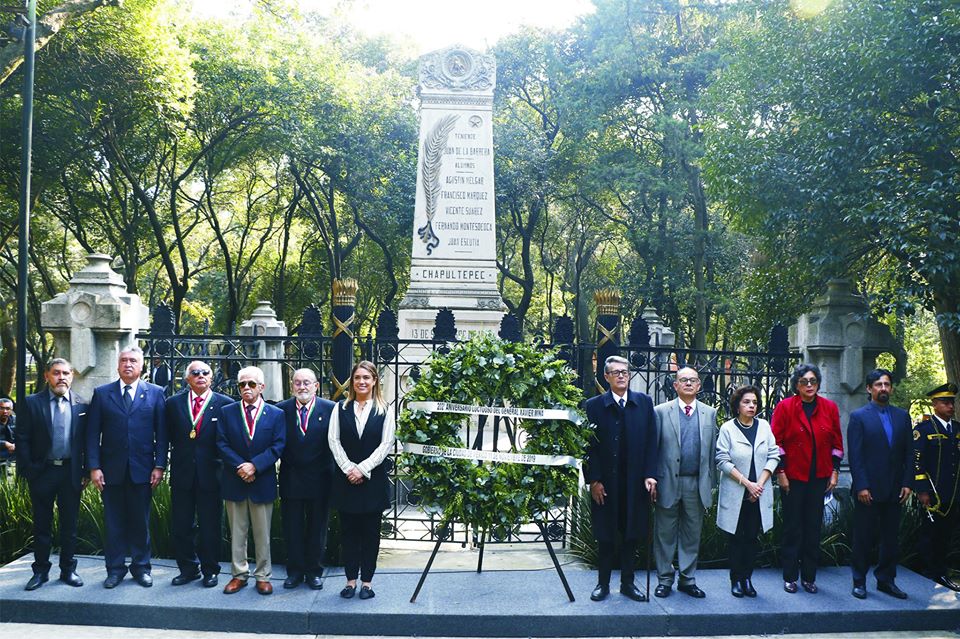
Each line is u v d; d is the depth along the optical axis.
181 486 6.13
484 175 13.68
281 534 6.79
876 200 8.28
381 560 7.14
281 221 33.59
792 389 7.77
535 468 5.86
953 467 6.92
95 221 24.41
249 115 21.44
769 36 11.37
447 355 6.20
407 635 5.53
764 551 6.92
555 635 5.56
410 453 5.92
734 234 25.05
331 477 6.22
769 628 5.70
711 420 6.12
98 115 18.70
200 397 6.21
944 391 7.01
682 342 30.03
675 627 5.63
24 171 8.51
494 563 7.02
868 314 7.92
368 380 5.84
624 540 6.00
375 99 24.89
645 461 5.90
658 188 24.06
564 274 36.12
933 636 5.71
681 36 25.39
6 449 7.58
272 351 15.89
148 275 35.81
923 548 6.98
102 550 7.03
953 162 8.34
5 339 26.89
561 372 6.04
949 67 8.03
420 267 13.49
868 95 8.67
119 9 15.71
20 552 6.97
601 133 25.84
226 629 5.55
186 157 24.62
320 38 28.91
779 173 9.89
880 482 6.16
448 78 13.76
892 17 8.28
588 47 27.06
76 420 6.09
